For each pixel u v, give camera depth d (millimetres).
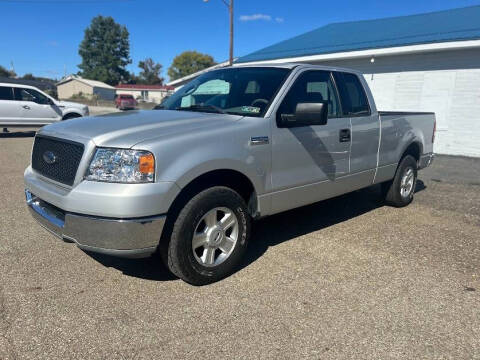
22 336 2693
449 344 2727
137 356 2531
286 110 3936
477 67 11633
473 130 11961
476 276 3748
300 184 4105
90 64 96438
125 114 3988
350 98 4812
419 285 3541
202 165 3201
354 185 4922
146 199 2916
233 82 4363
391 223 5250
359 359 2553
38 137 3656
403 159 5816
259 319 2959
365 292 3389
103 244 2957
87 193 2916
